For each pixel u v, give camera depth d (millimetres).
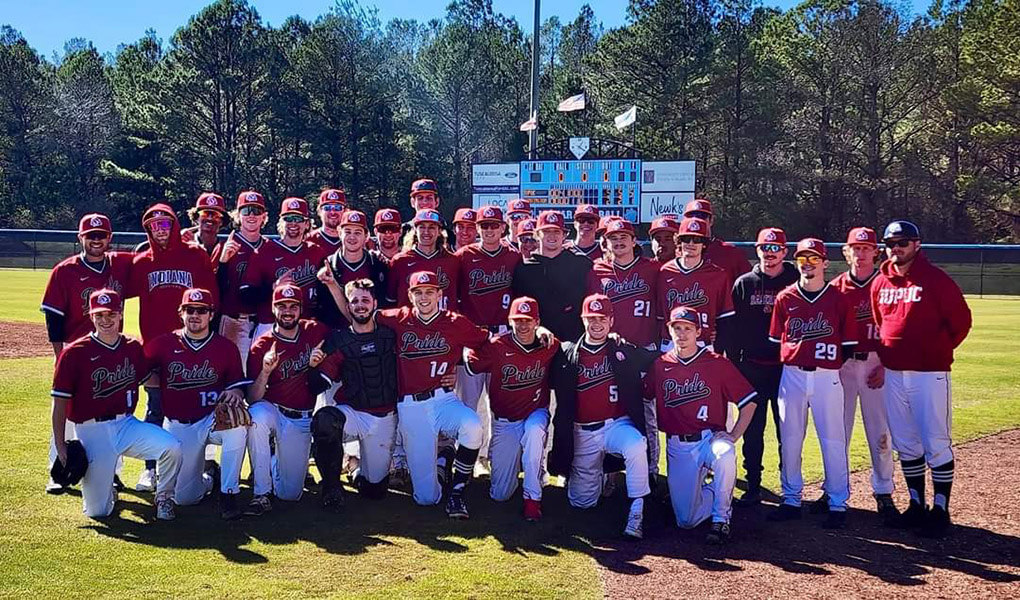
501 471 6191
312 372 5980
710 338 6473
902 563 4980
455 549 5145
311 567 4777
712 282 6441
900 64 42438
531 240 7344
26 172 50062
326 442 5715
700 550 5215
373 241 7949
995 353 13680
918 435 5629
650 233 7172
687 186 24422
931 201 41906
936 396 5496
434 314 6004
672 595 4477
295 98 43656
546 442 6215
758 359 6320
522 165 25016
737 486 6707
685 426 5684
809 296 5742
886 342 5645
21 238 34469
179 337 5848
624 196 24422
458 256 7109
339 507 5891
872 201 42250
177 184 45406
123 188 45719
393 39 67688
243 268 7086
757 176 41781
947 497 5512
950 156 43125
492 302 7090
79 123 51094
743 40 41500
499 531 5520
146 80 44562
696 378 5672
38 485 6145
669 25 41688
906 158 42281
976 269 27984
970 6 44750
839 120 42844
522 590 4504
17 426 7730
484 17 54719
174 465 5559
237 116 45375
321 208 7570
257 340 6102
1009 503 6066
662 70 42281
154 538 5227
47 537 5172
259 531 5418
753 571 4852
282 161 43656
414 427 6008
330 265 6836
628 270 6730
